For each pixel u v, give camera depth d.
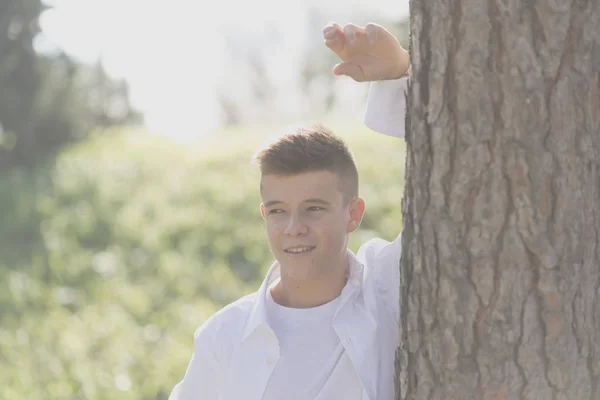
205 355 4.45
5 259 19.70
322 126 4.38
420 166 3.72
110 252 19.88
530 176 3.47
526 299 3.53
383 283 4.51
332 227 4.25
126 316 15.22
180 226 21.12
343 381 4.25
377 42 4.10
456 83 3.54
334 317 4.31
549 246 3.48
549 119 3.44
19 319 15.34
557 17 3.40
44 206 23.30
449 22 3.54
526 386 3.57
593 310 3.61
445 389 3.71
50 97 36.06
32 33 34.94
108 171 28.05
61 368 12.29
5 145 34.84
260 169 4.31
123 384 11.87
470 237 3.58
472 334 3.62
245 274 18.61
